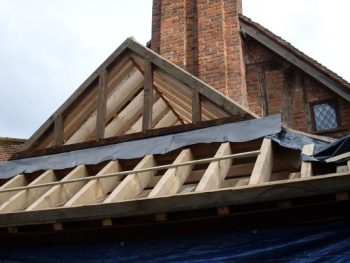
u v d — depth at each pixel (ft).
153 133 17.85
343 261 9.95
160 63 19.71
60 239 12.67
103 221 11.25
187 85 18.75
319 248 10.27
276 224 10.80
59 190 14.34
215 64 26.22
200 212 10.55
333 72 26.99
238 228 11.07
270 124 15.20
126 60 21.11
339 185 9.30
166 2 29.50
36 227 12.10
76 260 12.31
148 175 14.99
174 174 13.01
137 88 22.57
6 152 43.52
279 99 27.94
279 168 14.87
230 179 15.72
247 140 14.96
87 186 13.58
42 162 18.42
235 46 26.73
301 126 26.96
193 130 17.12
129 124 24.23
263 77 28.68
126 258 11.78
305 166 12.01
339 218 10.30
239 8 30.17
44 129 21.35
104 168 15.64
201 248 11.19
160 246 11.60
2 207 13.67
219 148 14.71
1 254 13.25
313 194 9.47
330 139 14.46
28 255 12.94
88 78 21.27
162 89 21.65
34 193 15.24
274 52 28.81
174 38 27.91
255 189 9.91
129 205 10.83
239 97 24.90
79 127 22.49
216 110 18.26
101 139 18.71
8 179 18.30
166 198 10.53
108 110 22.58
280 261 10.48
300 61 27.86
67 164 17.56
